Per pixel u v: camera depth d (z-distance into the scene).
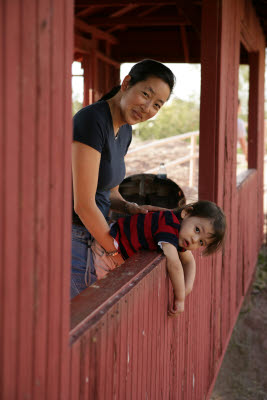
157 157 10.45
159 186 3.42
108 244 2.20
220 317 4.07
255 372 5.04
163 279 2.16
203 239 2.15
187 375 2.81
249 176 6.27
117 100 2.17
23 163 0.99
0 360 0.95
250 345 5.56
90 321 1.45
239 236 5.31
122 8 7.11
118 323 1.62
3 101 0.91
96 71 7.29
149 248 2.26
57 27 1.10
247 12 5.13
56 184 1.13
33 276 1.05
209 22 3.37
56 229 1.15
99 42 7.57
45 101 1.06
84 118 2.07
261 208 8.23
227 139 3.92
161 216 2.22
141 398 1.93
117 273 1.90
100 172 2.27
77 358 1.33
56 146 1.12
